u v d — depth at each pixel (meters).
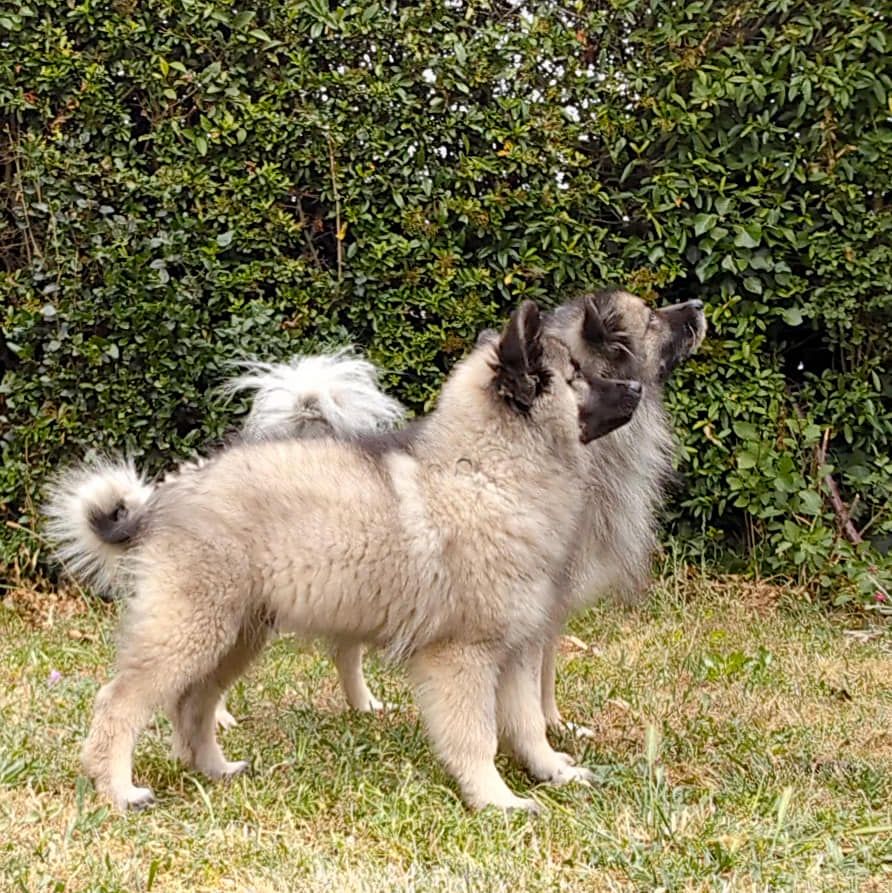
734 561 3.47
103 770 2.42
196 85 3.31
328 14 3.30
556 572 2.49
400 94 3.31
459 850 2.30
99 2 3.29
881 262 3.33
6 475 3.34
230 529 2.44
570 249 3.34
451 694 2.44
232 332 3.30
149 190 3.30
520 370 2.45
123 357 3.32
